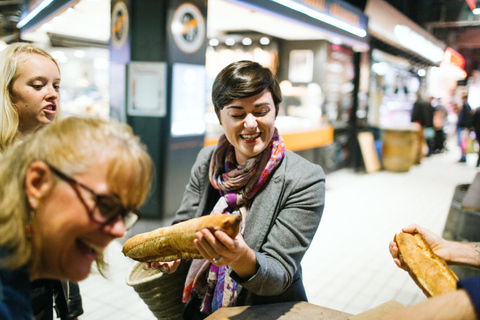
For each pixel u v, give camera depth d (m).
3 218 0.69
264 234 1.31
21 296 0.71
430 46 12.95
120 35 4.46
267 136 1.30
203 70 4.76
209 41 8.59
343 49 8.84
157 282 1.45
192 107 4.67
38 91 1.58
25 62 1.54
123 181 0.71
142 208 4.48
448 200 6.82
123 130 0.76
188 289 1.42
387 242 4.67
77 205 0.68
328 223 5.35
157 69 4.28
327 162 8.18
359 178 8.59
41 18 6.00
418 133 10.68
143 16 4.25
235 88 1.25
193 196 1.59
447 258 1.23
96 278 3.45
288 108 8.45
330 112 8.68
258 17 6.11
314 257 4.18
